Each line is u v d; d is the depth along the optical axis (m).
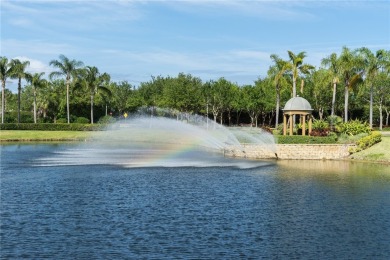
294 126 75.56
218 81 126.44
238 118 140.50
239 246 21.94
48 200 32.16
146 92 135.00
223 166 52.97
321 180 41.78
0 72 109.06
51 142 91.12
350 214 28.33
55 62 112.06
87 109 137.38
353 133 67.75
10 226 25.23
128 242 22.45
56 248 21.55
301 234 24.02
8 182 40.03
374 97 117.44
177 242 22.45
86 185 38.62
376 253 21.14
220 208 29.81
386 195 34.41
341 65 80.88
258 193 35.19
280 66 90.25
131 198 33.03
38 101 140.00
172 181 41.09
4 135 95.69
